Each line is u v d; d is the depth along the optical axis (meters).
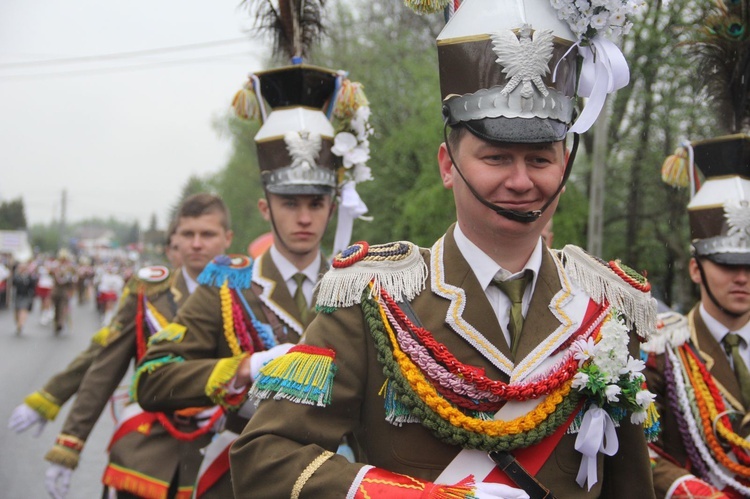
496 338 2.15
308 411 2.15
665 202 11.48
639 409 2.17
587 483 2.16
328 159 3.77
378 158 17.19
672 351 3.54
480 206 2.11
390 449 2.15
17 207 81.88
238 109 3.91
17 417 4.65
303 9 4.05
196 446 4.11
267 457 2.10
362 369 2.19
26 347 16.70
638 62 9.94
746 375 3.49
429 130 16.12
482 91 2.05
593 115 2.11
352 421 2.22
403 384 2.11
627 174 13.04
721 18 3.68
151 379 3.48
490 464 2.10
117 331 4.46
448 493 1.95
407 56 18.19
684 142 3.68
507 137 2.02
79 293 36.88
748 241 3.43
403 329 2.16
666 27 8.94
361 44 18.31
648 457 2.33
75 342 17.94
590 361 2.16
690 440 3.45
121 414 4.34
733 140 3.48
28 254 53.84
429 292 2.21
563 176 2.15
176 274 4.73
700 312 3.58
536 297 2.21
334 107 3.87
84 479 6.84
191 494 4.06
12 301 29.11
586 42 2.14
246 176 29.23
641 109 11.77
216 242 4.68
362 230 17.69
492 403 2.11
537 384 2.09
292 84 3.78
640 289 2.31
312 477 2.05
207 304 3.65
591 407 2.15
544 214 2.11
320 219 3.73
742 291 3.44
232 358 3.36
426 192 14.91
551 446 2.12
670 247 11.41
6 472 6.93
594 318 2.23
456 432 2.07
